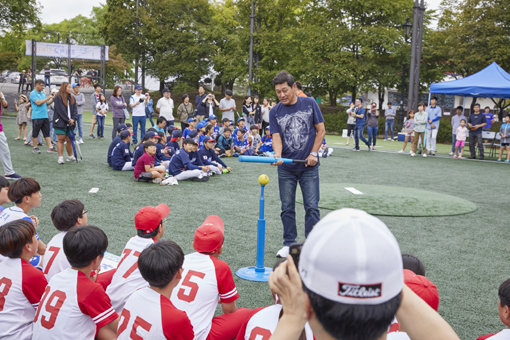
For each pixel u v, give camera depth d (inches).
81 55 1053.8
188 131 499.5
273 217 243.0
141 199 272.1
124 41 1223.5
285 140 178.9
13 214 139.7
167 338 85.2
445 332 40.8
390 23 1058.1
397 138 819.4
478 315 137.6
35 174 329.7
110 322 95.9
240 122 510.6
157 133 402.3
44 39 1793.8
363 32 1001.5
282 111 178.9
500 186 374.6
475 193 339.6
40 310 94.4
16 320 101.0
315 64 1063.6
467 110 1273.4
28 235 103.5
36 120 422.6
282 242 202.1
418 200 297.7
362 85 1048.8
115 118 542.0
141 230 121.6
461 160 555.2
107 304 95.9
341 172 417.7
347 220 33.8
